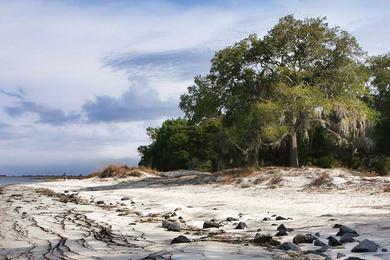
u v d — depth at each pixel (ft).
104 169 171.73
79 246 33.42
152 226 43.62
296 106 108.47
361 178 84.58
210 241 31.27
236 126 118.01
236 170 112.88
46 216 55.88
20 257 30.19
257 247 28.30
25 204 76.43
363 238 29.66
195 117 129.18
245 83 120.57
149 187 115.14
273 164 142.31
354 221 38.75
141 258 26.91
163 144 210.79
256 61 122.31
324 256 24.86
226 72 121.80
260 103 109.91
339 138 122.93
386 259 23.50
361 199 64.13
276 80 116.47
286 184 90.27
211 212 54.03
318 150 145.69
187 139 194.70
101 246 32.96
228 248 27.94
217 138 133.18
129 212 58.54
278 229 36.58
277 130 108.17
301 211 52.24
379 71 161.07
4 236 39.88
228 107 120.78
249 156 127.24
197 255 25.71
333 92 119.44
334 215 45.29
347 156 143.33
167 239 34.91
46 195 102.32
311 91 110.01
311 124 122.72
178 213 54.90
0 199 90.53
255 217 47.91
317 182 86.43
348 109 117.39
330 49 119.55
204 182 108.99
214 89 122.83
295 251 26.58
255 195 80.48
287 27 119.24
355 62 121.49
